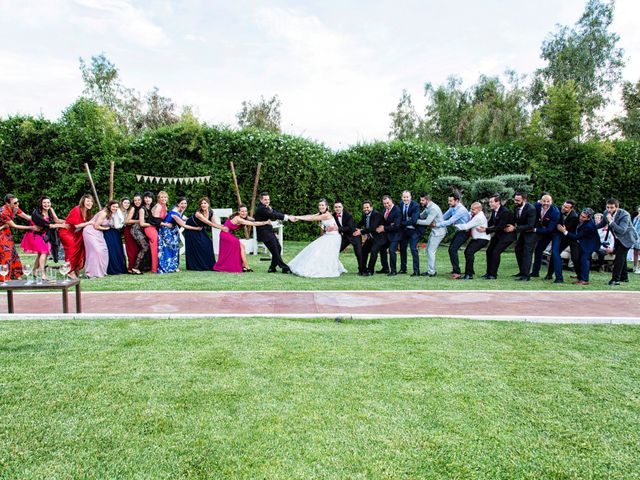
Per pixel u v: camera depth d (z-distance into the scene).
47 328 5.14
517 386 3.69
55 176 15.76
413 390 3.58
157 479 2.43
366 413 3.20
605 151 17.16
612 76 30.95
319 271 9.50
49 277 6.02
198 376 3.79
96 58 32.25
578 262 9.04
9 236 8.67
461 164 17.31
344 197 17.27
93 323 5.38
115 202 9.41
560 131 17.28
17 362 4.07
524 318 5.73
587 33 30.88
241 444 2.78
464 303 6.84
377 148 17.27
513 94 22.41
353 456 2.67
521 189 15.36
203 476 2.46
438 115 27.69
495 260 9.46
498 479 2.48
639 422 3.13
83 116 16.27
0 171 15.59
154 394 3.45
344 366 4.05
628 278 9.80
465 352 4.47
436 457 2.68
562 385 3.72
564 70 29.89
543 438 2.91
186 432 2.91
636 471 2.57
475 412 3.24
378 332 5.08
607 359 4.34
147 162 16.28
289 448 2.74
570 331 5.27
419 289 8.05
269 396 3.44
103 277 9.23
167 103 35.12
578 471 2.57
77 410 3.19
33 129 15.30
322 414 3.17
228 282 8.66
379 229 9.78
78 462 2.58
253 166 16.64
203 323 5.39
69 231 9.08
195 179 14.95
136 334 4.91
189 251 10.52
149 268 10.23
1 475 2.45
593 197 17.45
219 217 12.83
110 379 3.71
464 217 9.72
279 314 5.84
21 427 2.96
